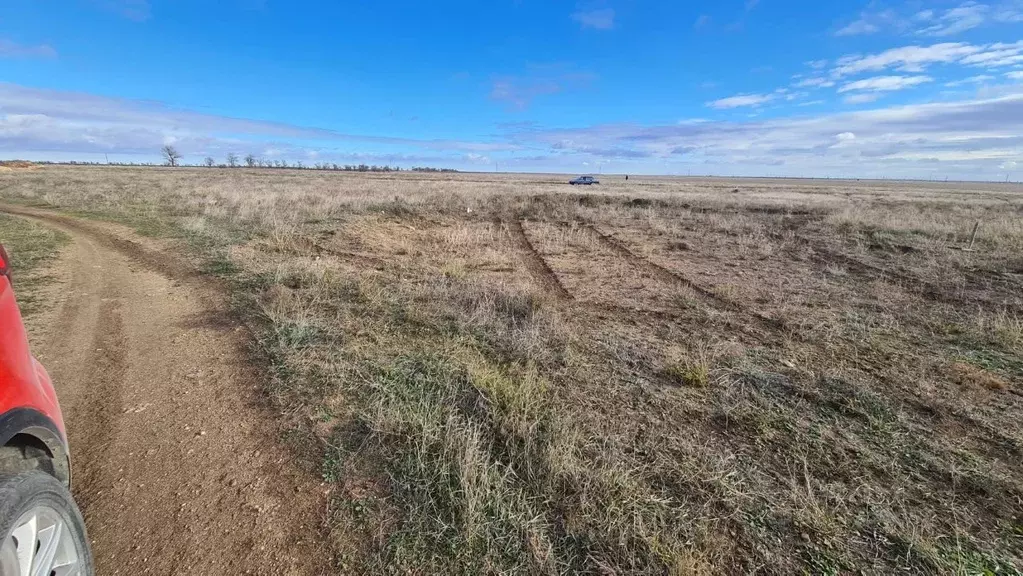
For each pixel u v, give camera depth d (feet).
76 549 5.48
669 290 24.49
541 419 10.58
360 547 7.00
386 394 11.48
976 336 17.56
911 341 17.15
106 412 10.68
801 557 7.12
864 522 7.89
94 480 8.34
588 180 178.09
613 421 10.80
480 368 13.08
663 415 11.22
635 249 37.91
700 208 68.90
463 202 65.31
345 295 20.57
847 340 17.06
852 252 36.35
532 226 50.19
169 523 7.40
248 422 10.39
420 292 21.40
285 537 7.20
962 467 9.46
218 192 71.20
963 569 6.95
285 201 58.23
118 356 13.89
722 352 15.44
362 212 51.31
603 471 8.57
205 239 33.63
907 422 11.20
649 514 7.75
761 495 8.43
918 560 7.13
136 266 26.11
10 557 4.34
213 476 8.55
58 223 41.34
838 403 12.09
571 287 24.89
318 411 10.76
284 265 24.44
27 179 110.01
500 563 6.73
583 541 7.18
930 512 8.21
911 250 37.29
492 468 8.58
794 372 14.05
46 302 19.24
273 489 8.25
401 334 16.01
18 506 4.42
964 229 45.65
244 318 17.22
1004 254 34.40
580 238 42.47
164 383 12.17
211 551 6.89
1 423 4.82
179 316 17.63
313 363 13.25
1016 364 14.97
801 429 10.78
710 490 8.52
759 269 30.50
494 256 33.12
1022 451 10.01
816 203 79.71
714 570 6.82
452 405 10.78
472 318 17.63
